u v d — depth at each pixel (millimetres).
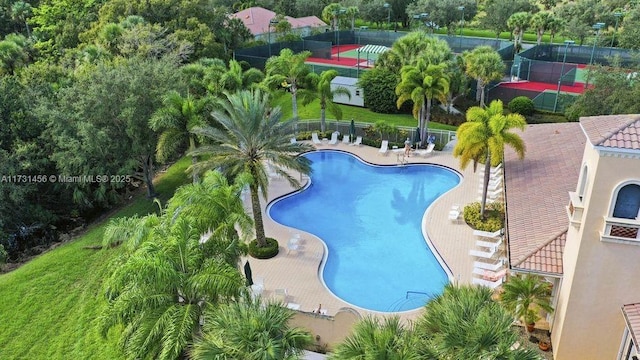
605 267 15336
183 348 13102
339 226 28672
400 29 95625
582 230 15156
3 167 28688
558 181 23641
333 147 40406
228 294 14234
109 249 25391
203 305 14719
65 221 32781
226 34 61406
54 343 18781
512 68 58312
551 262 17844
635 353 15141
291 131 25734
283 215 30141
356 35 83188
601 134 14359
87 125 27812
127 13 54000
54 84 36688
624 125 14195
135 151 29953
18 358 18094
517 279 18000
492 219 26922
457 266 23516
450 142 40094
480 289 13633
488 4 90000
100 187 31141
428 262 24750
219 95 35812
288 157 24500
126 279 14414
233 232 17484
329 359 12148
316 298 21609
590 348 16672
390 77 46344
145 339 13391
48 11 61594
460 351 11359
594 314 16078
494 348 11414
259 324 12516
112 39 46594
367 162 37375
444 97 36250
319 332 17797
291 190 33062
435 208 29438
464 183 32781
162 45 46625
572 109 38844
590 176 14945
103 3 60719
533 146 29156
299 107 49344
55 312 20578
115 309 14180
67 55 44500
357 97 49344
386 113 47375
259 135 23781
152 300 14094
